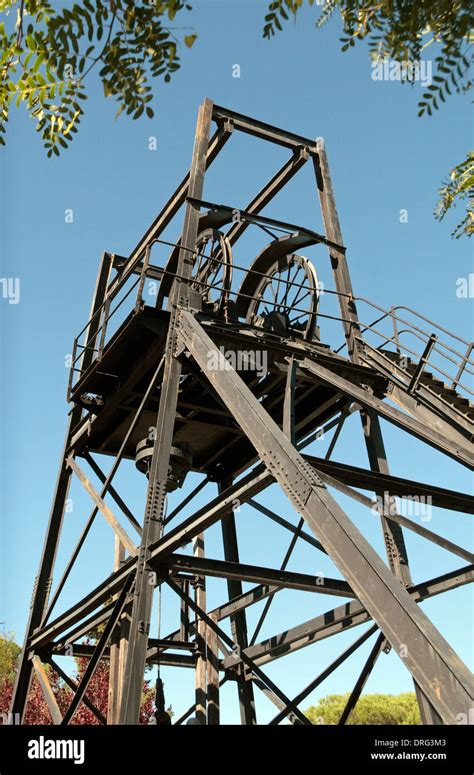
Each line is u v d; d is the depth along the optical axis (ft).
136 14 10.69
